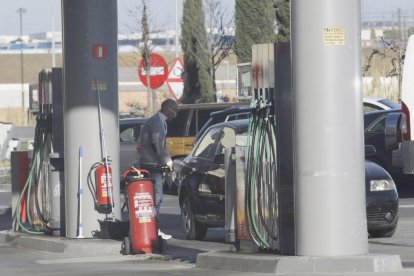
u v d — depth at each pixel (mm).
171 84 65875
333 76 22266
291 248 23656
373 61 77188
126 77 162000
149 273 24344
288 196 23562
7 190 62125
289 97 23562
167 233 36000
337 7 22250
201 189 32531
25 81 194125
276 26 70812
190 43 81125
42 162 34125
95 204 31938
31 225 35375
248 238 24750
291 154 23562
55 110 33625
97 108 31797
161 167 32625
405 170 37094
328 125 22266
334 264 22203
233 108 48656
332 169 22312
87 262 27875
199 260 25094
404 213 40500
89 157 31828
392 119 39500
